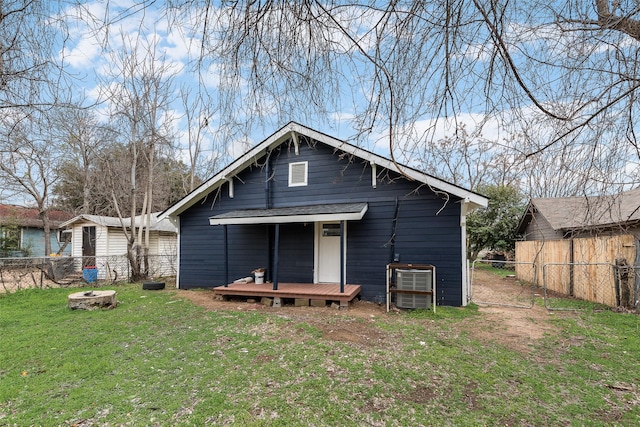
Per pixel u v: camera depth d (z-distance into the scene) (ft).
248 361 14.14
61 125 13.38
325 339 16.97
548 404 10.93
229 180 32.65
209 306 25.16
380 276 27.30
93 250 45.16
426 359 14.40
